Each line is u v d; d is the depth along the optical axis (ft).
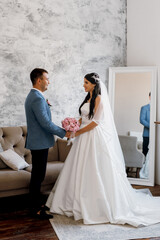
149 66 14.78
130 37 16.24
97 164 9.87
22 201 11.83
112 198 9.64
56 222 9.55
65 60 14.90
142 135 14.80
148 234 8.79
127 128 15.19
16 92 13.76
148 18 15.01
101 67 15.90
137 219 9.61
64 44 14.83
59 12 14.60
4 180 10.23
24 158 12.72
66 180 10.30
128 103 15.17
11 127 12.84
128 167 14.98
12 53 13.56
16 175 10.59
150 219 9.80
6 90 13.52
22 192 10.74
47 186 11.42
